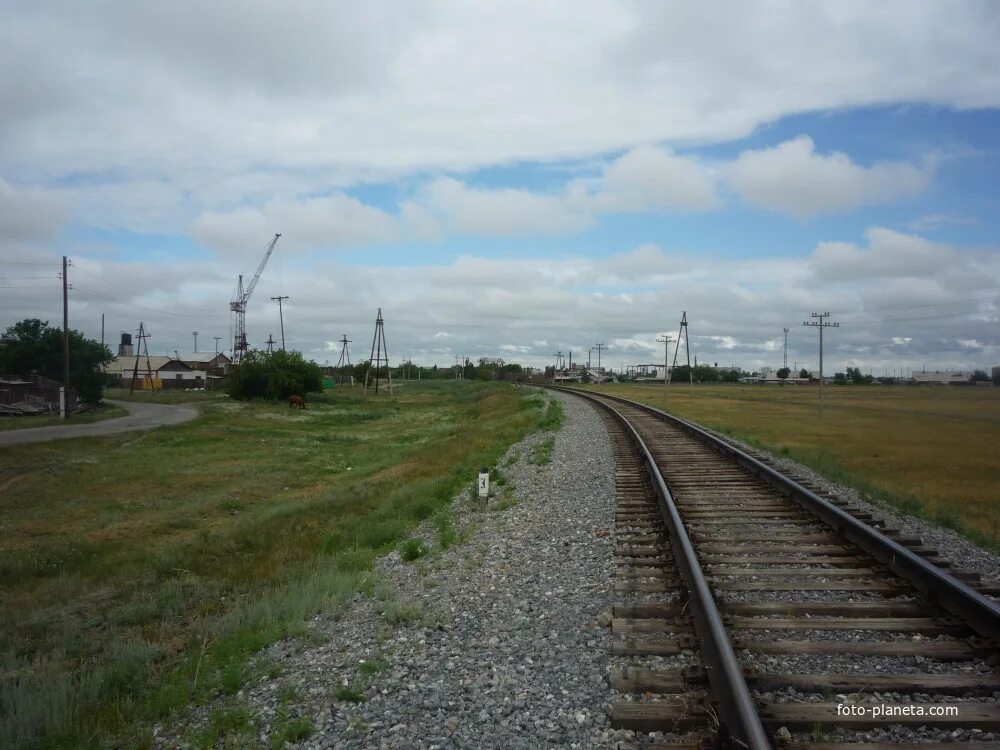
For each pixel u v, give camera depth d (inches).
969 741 161.3
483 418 1921.8
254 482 1059.3
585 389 4013.3
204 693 241.0
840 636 225.6
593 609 266.5
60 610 445.1
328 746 185.0
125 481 1074.7
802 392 3853.3
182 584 479.5
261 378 3213.6
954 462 897.5
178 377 5132.9
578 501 508.4
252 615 339.9
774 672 199.2
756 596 267.6
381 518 606.2
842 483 596.1
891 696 183.8
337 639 282.4
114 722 228.5
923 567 260.5
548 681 208.5
